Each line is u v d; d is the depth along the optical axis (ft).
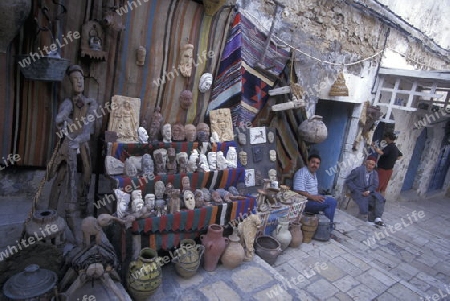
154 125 11.32
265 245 12.56
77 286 7.44
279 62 14.88
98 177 11.01
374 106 20.58
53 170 8.90
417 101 25.22
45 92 9.53
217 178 11.98
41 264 7.67
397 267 14.48
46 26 8.85
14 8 7.62
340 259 13.41
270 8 14.25
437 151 30.27
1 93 9.02
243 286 10.01
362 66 19.48
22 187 10.07
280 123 15.80
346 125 21.03
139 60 10.78
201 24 12.07
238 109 13.35
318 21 16.29
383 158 20.95
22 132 9.55
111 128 10.45
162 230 9.75
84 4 9.43
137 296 8.61
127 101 10.74
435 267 15.39
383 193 21.56
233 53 12.92
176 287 9.63
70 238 9.43
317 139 15.56
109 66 10.40
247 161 14.17
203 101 13.09
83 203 10.25
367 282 11.94
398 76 20.17
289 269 12.25
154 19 10.87
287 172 16.52
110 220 8.18
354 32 18.28
